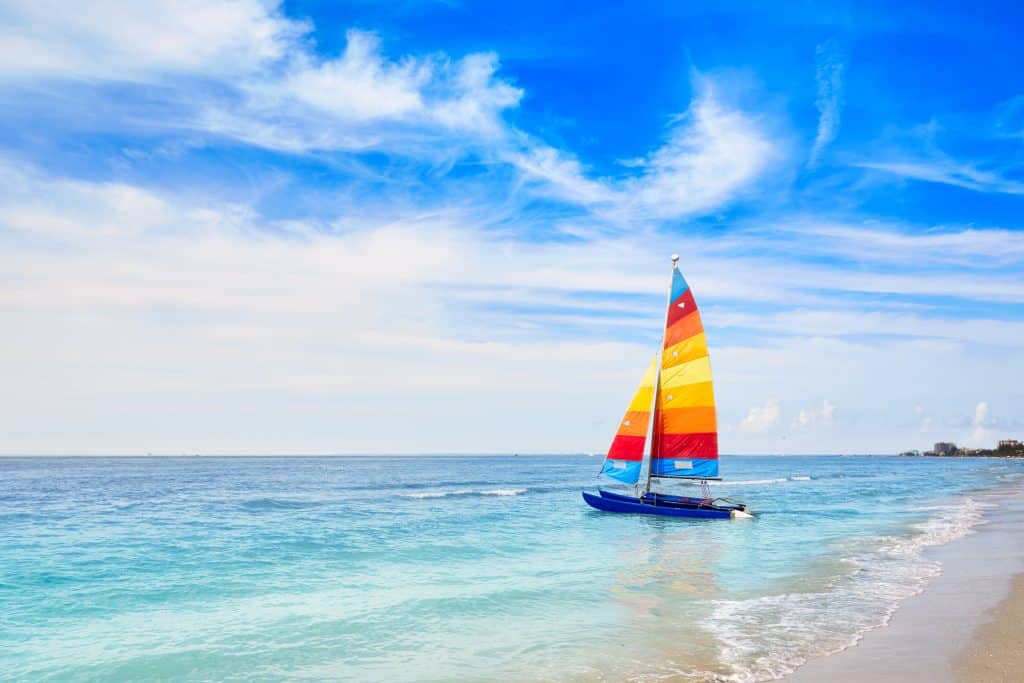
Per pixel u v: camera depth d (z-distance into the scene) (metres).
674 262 37.72
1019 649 11.42
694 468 36.38
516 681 10.95
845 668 10.80
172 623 15.23
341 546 26.19
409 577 20.25
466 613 15.70
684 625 14.14
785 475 120.81
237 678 11.54
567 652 12.43
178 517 37.44
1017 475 115.06
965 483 84.62
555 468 148.62
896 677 10.23
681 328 37.22
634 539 28.50
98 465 180.88
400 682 11.09
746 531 31.38
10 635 14.36
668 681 10.66
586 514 38.28
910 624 13.45
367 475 105.69
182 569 21.59
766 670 10.92
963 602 15.24
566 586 18.62
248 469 140.25
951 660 10.93
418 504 46.66
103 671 11.98
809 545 26.34
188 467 158.62
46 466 167.50
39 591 18.55
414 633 14.05
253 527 32.34
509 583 19.14
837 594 16.86
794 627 13.67
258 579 20.05
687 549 25.56
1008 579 17.72
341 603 16.88
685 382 36.88
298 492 61.00
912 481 92.31
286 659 12.48
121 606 16.89
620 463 38.47
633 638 13.22
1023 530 29.66
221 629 14.62
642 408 38.16
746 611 15.27
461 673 11.45
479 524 33.84
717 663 11.41
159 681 11.47
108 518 36.81
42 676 11.77
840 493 63.69
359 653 12.74
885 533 29.92
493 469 140.88
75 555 24.05
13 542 27.27
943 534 28.83
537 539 28.47
